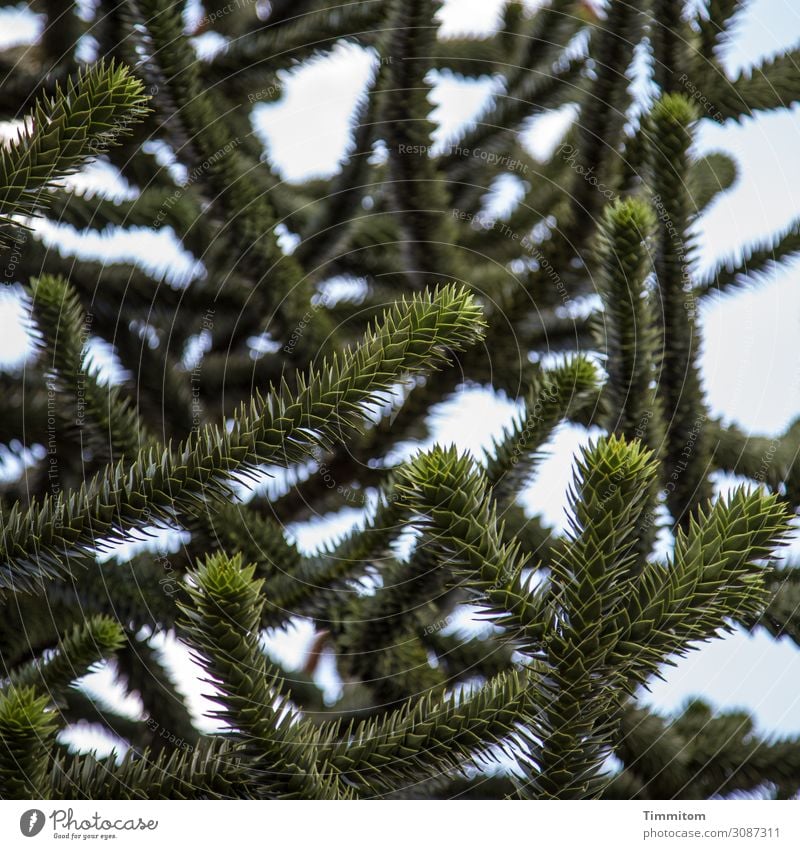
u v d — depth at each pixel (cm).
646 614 321
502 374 378
